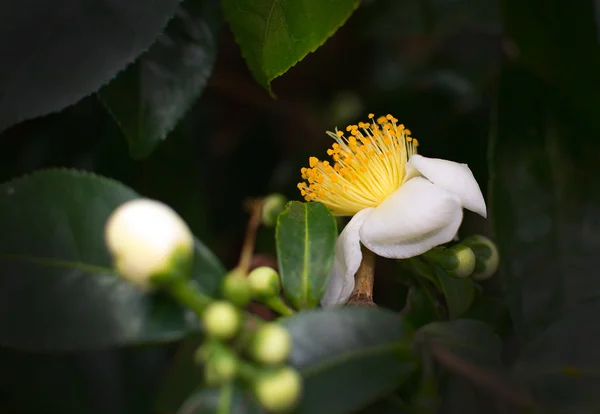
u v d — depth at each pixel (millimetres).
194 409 159
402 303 220
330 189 204
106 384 212
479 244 203
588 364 190
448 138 258
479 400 202
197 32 211
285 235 180
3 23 184
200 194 239
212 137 291
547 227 219
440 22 271
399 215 188
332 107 314
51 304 165
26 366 206
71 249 168
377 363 169
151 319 165
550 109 229
